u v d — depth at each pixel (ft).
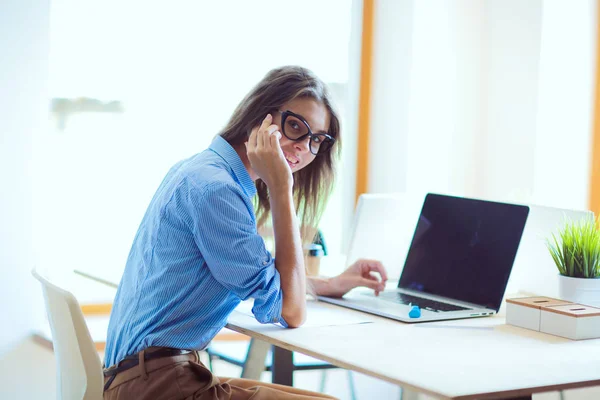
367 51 13.05
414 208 8.46
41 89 10.14
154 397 5.09
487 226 7.13
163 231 5.35
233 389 5.43
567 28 11.28
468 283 7.04
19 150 10.02
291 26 12.48
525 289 7.48
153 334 5.18
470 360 4.86
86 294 11.69
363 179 13.23
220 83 12.06
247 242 5.25
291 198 5.72
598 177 11.43
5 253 9.97
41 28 10.08
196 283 5.28
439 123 12.32
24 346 10.12
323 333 5.61
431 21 12.21
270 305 5.47
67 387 5.46
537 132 11.21
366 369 4.58
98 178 11.48
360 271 7.19
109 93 11.48
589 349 5.27
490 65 12.18
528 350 5.20
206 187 5.22
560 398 9.25
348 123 13.12
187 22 11.83
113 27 11.44
